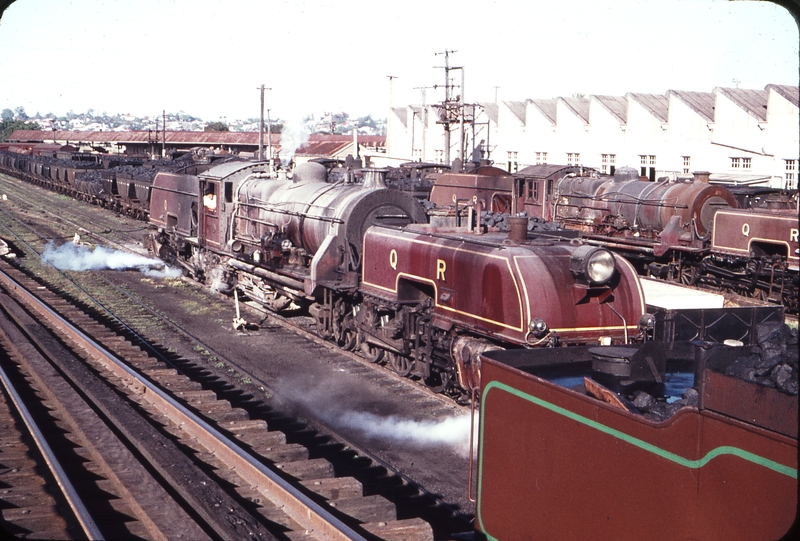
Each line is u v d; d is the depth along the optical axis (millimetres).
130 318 17344
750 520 3584
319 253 14375
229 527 5926
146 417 9438
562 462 4828
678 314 9500
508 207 31688
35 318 15719
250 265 18328
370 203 14391
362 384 12516
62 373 11180
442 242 11633
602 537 4473
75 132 104125
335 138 87562
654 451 4113
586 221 27516
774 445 3480
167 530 5902
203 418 9617
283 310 18078
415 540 6367
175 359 13883
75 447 8219
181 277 23234
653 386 5539
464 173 32781
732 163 41438
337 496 7297
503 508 5480
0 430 8586
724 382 3793
